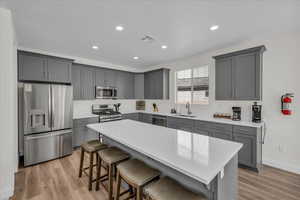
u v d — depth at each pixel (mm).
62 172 2615
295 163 2529
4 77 1974
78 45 3154
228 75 3084
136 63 4879
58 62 3391
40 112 2984
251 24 2285
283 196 1932
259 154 2641
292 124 2555
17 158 2693
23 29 2400
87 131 3975
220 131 2975
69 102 3410
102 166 2609
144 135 1871
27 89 2844
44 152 3035
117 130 2133
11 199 1913
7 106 1992
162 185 1235
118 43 3045
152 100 5391
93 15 2010
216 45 3184
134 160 1706
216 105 3586
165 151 1326
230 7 1846
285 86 2611
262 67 2830
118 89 4934
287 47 2586
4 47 1959
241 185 2174
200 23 2244
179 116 3830
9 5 1793
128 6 1810
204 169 1001
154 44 3109
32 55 3039
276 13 1984
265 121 2820
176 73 4633
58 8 1847
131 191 1812
